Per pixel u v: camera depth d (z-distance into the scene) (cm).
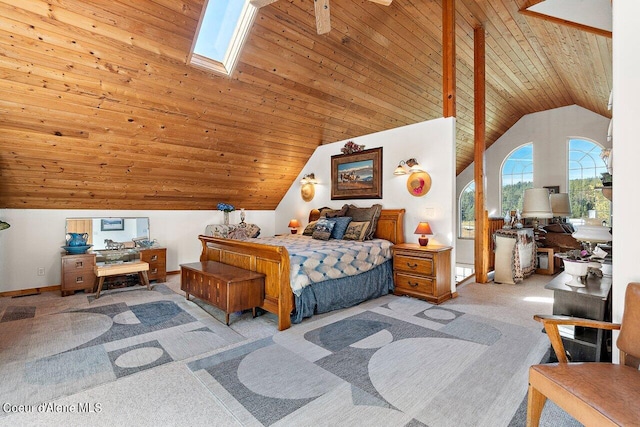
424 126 453
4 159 364
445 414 181
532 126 746
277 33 357
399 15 396
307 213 624
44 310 366
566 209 595
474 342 277
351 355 253
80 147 386
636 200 170
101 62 313
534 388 152
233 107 424
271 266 334
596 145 672
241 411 183
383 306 384
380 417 178
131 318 339
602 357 221
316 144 581
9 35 269
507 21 426
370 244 424
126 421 175
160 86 359
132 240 523
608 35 335
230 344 275
